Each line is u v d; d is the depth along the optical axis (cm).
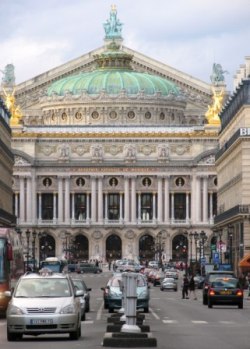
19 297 6562
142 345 5928
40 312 6431
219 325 7900
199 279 16975
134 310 6103
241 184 17938
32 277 6731
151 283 19012
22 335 6625
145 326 6588
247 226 17675
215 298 10475
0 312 8844
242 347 5950
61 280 6712
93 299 13262
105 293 9875
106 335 6088
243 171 17800
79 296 6750
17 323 6412
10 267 9175
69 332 6494
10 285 9156
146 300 9569
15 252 9869
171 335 6875
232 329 7456
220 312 9769
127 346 5916
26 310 6425
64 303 6488
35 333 6506
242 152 17800
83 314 8619
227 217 19712
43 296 6569
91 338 6631
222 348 5888
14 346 6050
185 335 6875
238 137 17888
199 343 6228
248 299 12962
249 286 13562
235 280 10606
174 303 11862
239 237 18425
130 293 6103
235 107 19325
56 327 6425
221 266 17700
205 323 8144
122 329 6084
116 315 7538
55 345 6106
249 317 8950
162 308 10569
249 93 17875
